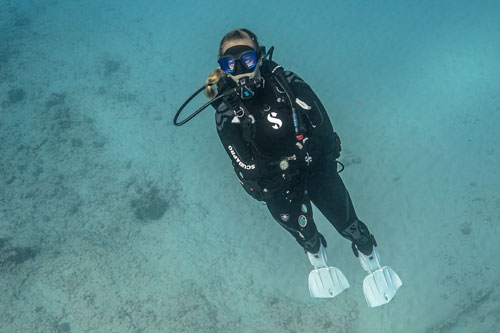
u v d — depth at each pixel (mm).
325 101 15633
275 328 11133
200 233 13195
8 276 12203
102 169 14898
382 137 14281
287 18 19266
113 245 13039
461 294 11031
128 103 16750
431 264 11703
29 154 15242
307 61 17250
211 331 11180
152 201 13766
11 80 17547
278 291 11828
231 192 13852
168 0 21219
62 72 17922
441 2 18422
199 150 15023
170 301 11719
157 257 12742
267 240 12773
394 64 16328
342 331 10922
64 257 12750
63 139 15609
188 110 16219
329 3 19656
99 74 17828
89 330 11266
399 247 12148
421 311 10992
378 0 19188
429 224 12375
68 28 19922
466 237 11984
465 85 15008
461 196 12672
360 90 15727
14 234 13281
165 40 19203
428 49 16547
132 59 18469
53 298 11844
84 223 13625
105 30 19797
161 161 14961
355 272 11680
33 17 20531
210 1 20766
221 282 12117
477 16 17328
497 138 13516
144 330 11211
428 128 14203
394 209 12773
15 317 11477
